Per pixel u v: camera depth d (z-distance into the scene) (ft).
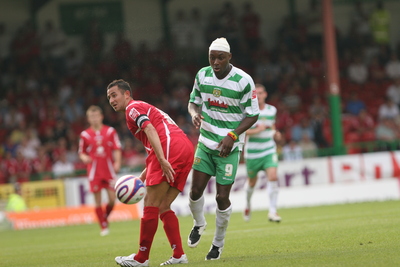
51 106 273.13
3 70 293.84
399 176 213.46
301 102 290.56
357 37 322.75
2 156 246.06
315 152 216.54
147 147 73.67
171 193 73.67
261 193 204.95
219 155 77.10
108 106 268.82
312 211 166.61
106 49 296.51
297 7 323.78
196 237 80.74
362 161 213.05
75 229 171.22
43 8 302.04
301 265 64.03
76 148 245.04
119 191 70.08
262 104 135.13
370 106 295.07
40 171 231.91
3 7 297.74
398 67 312.50
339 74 308.19
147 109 73.26
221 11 308.40
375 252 71.67
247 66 298.56
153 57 296.92
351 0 333.01
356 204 182.29
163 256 86.17
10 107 269.85
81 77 288.71
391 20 340.59
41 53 298.15
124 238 127.95
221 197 77.51
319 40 318.04
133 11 304.71
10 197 206.39
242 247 91.35
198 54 304.09
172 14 309.22
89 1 301.84
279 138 136.36
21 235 164.76
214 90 78.23
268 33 324.80
